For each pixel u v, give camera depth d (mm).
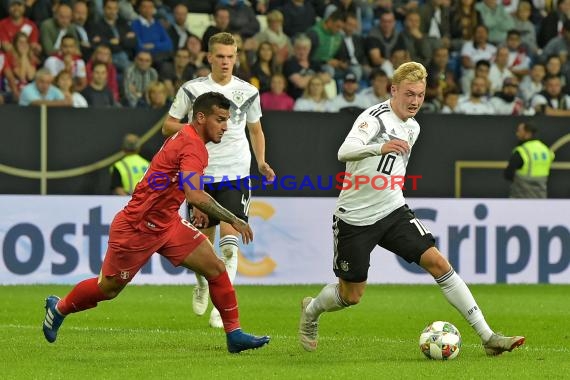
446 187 39875
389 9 49562
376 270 38594
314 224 37969
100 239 36250
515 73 48719
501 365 19094
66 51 41875
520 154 39594
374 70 44312
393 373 18062
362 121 19578
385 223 19812
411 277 38781
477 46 48969
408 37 47969
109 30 43938
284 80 43688
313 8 47969
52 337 20391
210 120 19047
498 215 38969
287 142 38406
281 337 23562
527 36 50812
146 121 37906
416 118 39562
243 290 35562
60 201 35938
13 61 41625
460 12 50000
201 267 19766
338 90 45875
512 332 26188
